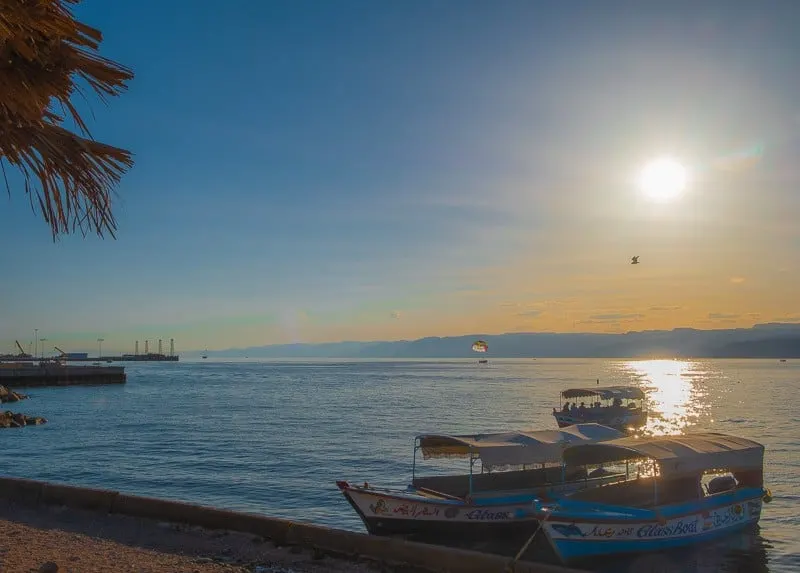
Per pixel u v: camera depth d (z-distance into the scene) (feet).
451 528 64.75
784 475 106.63
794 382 467.52
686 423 202.59
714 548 64.49
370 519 65.72
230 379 497.87
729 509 66.39
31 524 42.24
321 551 38.06
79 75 16.17
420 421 199.00
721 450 64.85
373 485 99.25
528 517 66.54
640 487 66.69
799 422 201.26
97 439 152.66
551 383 451.12
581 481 72.23
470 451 66.90
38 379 353.51
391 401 282.77
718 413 236.22
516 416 218.79
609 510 61.16
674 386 424.87
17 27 14.12
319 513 82.23
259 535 40.37
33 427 177.17
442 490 72.33
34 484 47.80
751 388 398.62
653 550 61.36
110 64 16.40
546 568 33.30
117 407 244.01
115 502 45.06
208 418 203.92
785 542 67.21
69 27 15.11
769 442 150.30
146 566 34.58
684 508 63.26
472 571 34.53
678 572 58.95
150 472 109.81
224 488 96.89
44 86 15.40
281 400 284.61
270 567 35.70
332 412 227.61
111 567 34.01
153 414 216.54
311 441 150.20
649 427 194.18
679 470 61.46
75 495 46.32
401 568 36.09
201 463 119.03
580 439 71.10
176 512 42.83
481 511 65.46
